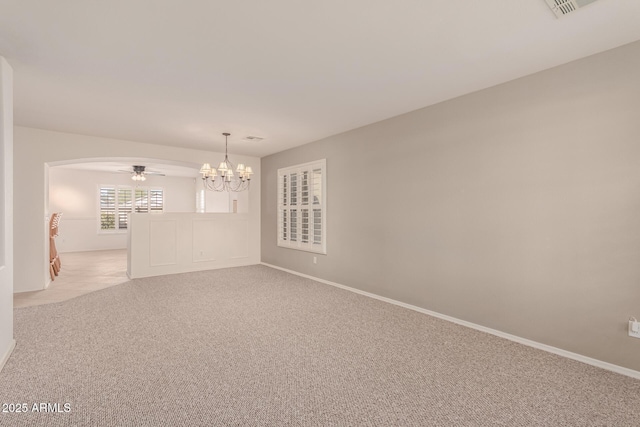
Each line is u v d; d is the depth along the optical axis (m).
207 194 9.74
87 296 4.38
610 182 2.43
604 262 2.46
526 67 2.74
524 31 2.21
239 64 2.70
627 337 2.36
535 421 1.82
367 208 4.50
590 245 2.53
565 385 2.20
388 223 4.20
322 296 4.45
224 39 2.31
